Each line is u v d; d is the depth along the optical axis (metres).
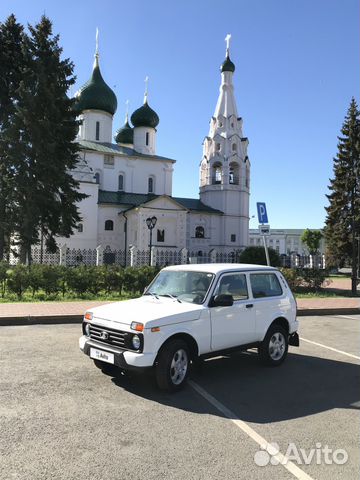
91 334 6.12
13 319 10.71
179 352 5.79
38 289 16.19
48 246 28.73
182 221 44.94
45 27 28.62
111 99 51.22
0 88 28.48
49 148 26.47
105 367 6.36
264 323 7.04
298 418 4.89
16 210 26.97
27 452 3.88
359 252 34.69
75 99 29.62
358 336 10.12
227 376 6.58
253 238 118.25
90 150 47.75
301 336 10.08
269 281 7.48
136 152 53.19
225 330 6.39
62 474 3.50
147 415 4.86
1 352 7.69
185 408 5.11
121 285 16.89
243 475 3.57
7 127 27.81
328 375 6.72
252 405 5.29
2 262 16.41
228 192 52.38
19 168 26.78
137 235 43.06
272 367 7.18
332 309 14.14
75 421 4.62
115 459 3.78
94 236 43.44
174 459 3.81
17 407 5.00
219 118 53.66
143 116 53.44
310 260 30.06
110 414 4.86
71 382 6.00
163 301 6.41
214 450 4.02
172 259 29.52
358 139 22.53
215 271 6.63
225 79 53.94
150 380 6.18
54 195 28.62
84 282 16.12
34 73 27.38
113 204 46.12
